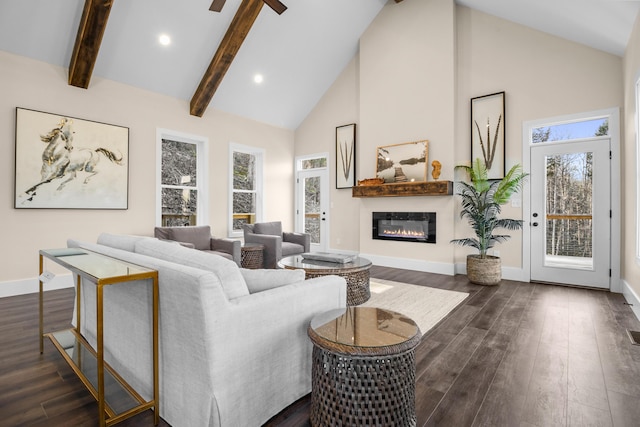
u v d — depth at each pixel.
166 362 1.51
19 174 3.65
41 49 3.72
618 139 3.84
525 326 2.78
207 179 5.50
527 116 4.43
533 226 4.40
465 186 4.81
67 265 1.67
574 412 1.61
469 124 4.88
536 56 4.38
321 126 6.69
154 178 4.82
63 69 3.95
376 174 5.57
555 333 2.62
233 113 5.89
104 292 2.01
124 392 1.72
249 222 6.38
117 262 1.72
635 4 2.84
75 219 4.07
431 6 5.05
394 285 4.17
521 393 1.78
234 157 6.14
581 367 2.07
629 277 3.55
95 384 1.77
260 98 5.93
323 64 6.00
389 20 5.49
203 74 4.95
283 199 6.86
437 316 3.02
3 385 1.83
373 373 1.33
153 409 1.58
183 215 5.34
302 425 1.52
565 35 4.07
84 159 4.11
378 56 5.61
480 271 4.19
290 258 3.74
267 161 6.53
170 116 5.00
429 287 4.08
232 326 1.36
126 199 4.48
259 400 1.48
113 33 3.95
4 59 3.55
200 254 1.60
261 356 1.48
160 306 1.51
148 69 4.51
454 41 4.88
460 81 4.96
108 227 4.36
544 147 4.32
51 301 3.43
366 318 1.63
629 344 2.41
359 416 1.33
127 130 4.48
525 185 4.45
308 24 5.12
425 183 4.85
